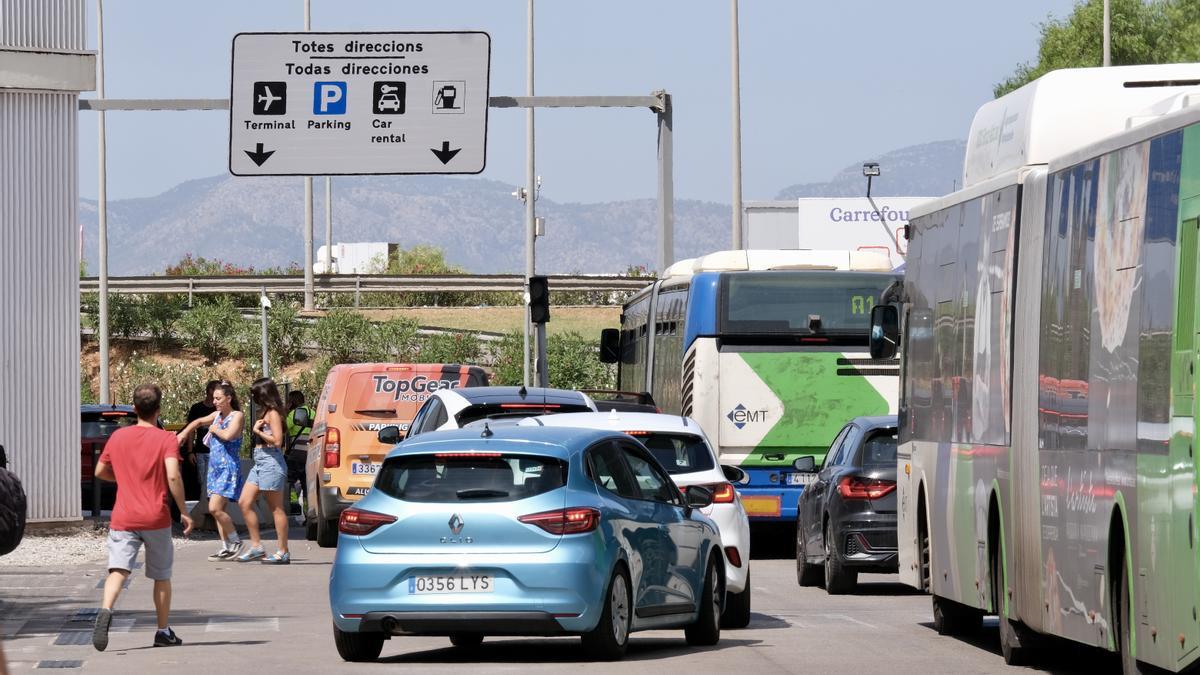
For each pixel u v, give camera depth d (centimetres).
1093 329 2870
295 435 8562
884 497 5000
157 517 3638
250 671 3278
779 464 6650
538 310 7525
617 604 3388
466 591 3284
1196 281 2383
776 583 5594
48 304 6644
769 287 6662
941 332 4003
